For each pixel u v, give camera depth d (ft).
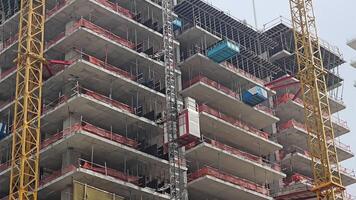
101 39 283.18
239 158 298.35
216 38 331.77
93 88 282.77
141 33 306.55
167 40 308.19
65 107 264.93
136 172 276.82
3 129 288.30
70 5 289.33
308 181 328.29
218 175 288.30
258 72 353.51
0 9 336.29
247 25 355.15
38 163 250.78
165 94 293.23
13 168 246.68
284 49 377.30
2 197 285.84
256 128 333.83
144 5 317.63
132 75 290.97
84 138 255.29
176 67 317.42
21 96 263.08
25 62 262.06
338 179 284.61
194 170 301.43
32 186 255.09
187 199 279.69
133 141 272.92
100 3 292.81
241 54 338.75
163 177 276.82
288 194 315.17
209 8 336.29
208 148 287.69
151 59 297.53
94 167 259.80
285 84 344.90
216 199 298.15
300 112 359.25
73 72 273.54
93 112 269.44
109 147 262.06
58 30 300.81
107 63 295.07
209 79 327.47
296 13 312.91
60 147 258.78
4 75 299.38
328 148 293.43
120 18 296.71
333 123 376.07
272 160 341.00
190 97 304.71
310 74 298.97
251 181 315.58
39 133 251.19
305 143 356.18
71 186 252.83
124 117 273.54
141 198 265.75
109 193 253.65
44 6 277.85
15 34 320.91
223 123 304.30
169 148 275.80
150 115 282.97
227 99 314.55
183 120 275.59
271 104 353.72
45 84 278.26
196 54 312.50
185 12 334.44
